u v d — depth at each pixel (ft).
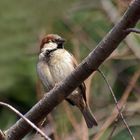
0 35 35.58
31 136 30.19
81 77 20.01
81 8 39.63
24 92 41.55
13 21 35.06
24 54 36.70
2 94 41.24
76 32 37.73
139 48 35.42
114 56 32.12
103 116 36.73
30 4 34.71
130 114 36.04
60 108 33.06
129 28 18.69
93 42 38.06
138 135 37.70
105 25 39.88
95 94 37.47
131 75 40.75
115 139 37.73
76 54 33.19
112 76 39.27
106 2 40.09
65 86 20.31
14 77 39.01
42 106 20.74
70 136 31.55
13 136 20.99
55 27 37.73
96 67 19.60
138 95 37.04
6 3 34.55
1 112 42.37
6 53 36.52
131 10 18.44
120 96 41.39
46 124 29.78
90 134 33.99
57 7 36.01
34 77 39.81
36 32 35.55
